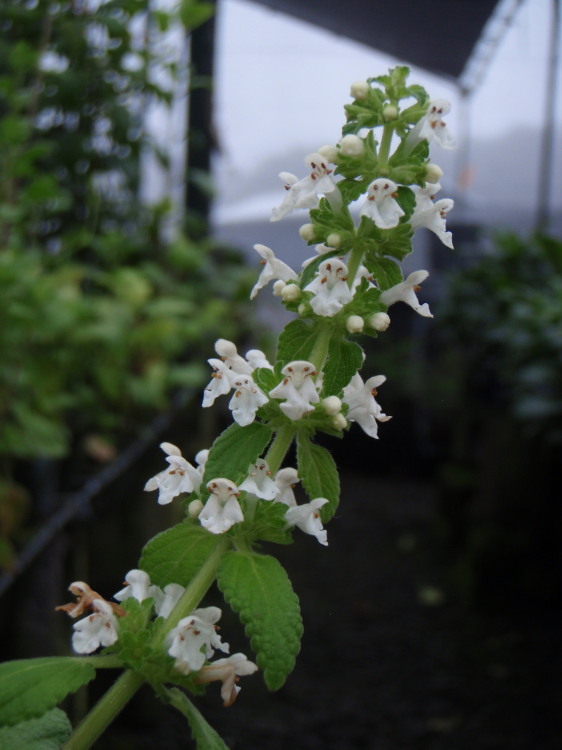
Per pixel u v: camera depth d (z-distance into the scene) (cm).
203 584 17
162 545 18
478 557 77
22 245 59
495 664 65
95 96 68
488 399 94
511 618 73
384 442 125
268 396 18
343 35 95
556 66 87
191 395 69
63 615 46
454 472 96
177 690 17
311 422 18
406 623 72
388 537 96
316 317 18
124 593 18
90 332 56
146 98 72
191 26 67
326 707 57
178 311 64
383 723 55
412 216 19
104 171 71
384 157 18
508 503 80
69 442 57
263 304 98
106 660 16
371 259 18
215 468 17
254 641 15
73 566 47
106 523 51
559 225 95
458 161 97
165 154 73
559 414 64
